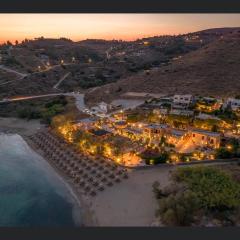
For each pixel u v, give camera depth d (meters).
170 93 166.38
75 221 68.44
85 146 102.38
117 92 182.75
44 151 114.06
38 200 78.88
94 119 130.75
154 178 81.06
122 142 102.31
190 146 99.00
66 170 94.69
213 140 97.19
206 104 132.88
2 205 76.81
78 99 182.00
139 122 120.81
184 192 64.88
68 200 77.81
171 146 98.56
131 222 65.06
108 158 94.06
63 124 127.25
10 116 170.62
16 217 71.38
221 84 167.12
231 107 128.25
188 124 112.44
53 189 84.56
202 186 67.06
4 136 139.25
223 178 69.62
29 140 129.62
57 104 172.50
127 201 73.06
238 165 83.81
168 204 62.25
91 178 84.94
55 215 71.38
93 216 69.31
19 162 106.62
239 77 172.38
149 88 178.88
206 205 62.72
